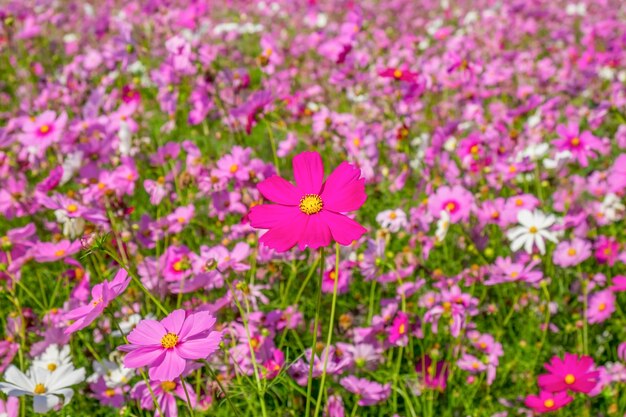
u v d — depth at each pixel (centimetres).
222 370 109
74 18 318
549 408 107
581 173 159
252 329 112
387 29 273
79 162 138
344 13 317
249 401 103
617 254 131
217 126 175
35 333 119
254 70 244
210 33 262
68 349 110
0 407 103
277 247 90
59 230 133
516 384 121
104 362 112
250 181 129
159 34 216
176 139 179
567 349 125
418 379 116
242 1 334
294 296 130
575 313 127
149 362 87
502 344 126
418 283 118
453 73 184
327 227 91
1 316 124
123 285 91
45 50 253
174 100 162
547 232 122
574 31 281
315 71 208
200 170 134
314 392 114
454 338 120
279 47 224
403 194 153
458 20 321
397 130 152
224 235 131
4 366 114
